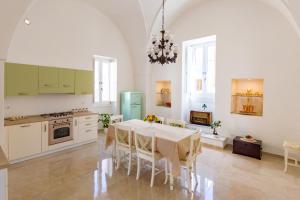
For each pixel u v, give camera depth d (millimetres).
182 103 5758
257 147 3826
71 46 4805
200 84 5773
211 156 3971
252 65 4234
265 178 3035
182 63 5648
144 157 2883
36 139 3699
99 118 5812
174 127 3438
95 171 3234
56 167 3363
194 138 2691
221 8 4684
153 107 6449
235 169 3357
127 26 5742
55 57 4477
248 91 4672
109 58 5922
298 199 2473
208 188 2738
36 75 3850
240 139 4109
